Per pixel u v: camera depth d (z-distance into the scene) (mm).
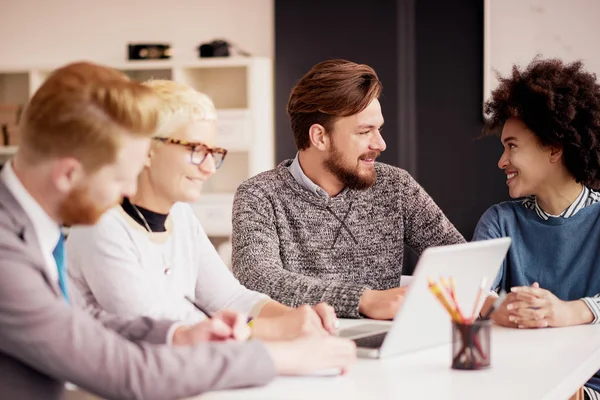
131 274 1787
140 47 5875
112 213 1822
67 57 6289
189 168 1825
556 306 2059
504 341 1869
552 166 2424
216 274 2117
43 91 1274
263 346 1385
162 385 1287
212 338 1543
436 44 5242
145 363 1293
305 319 1733
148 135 1314
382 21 5355
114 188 1318
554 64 2441
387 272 2633
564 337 1920
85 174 1288
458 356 1537
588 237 2428
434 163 5254
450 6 5203
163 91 1814
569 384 1502
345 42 5453
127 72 6137
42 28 6328
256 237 2445
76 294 1688
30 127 1273
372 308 2088
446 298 1641
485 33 5066
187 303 1989
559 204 2455
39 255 1296
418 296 1595
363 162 2555
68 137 1255
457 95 5199
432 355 1670
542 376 1492
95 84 1270
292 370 1417
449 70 5215
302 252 2572
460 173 5207
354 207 2617
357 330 1886
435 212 2686
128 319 1641
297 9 5562
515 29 5012
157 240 1900
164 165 1824
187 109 1814
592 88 2389
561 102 2354
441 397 1328
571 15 4898
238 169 6016
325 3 5492
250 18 5965
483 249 1693
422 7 5270
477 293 1745
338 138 2525
